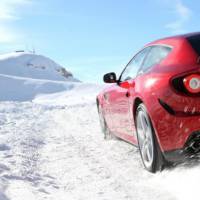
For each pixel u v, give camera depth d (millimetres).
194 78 3949
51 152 6328
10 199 3750
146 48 5375
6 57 125688
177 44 4527
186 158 4172
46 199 3783
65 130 9117
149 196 3750
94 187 4215
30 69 122625
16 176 4598
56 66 134000
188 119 3939
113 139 7176
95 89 50969
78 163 5410
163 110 4090
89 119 11070
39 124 10539
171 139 4094
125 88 5320
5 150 6402
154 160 4457
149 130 4469
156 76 4328
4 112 14875
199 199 3451
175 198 3602
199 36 4594
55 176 4797
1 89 59312
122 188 4102
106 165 5199
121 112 5637
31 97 55938
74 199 3793
